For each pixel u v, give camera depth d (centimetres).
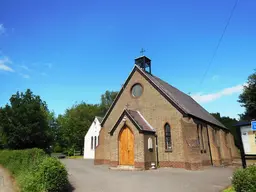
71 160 3403
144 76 2456
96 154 2519
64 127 5747
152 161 2020
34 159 1330
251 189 759
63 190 1125
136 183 1299
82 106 6038
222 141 2798
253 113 3272
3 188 1210
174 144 2073
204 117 2659
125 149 2069
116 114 2572
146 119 2309
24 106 2288
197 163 1870
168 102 2209
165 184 1258
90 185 1274
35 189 1004
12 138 2172
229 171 1788
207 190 1105
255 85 3216
